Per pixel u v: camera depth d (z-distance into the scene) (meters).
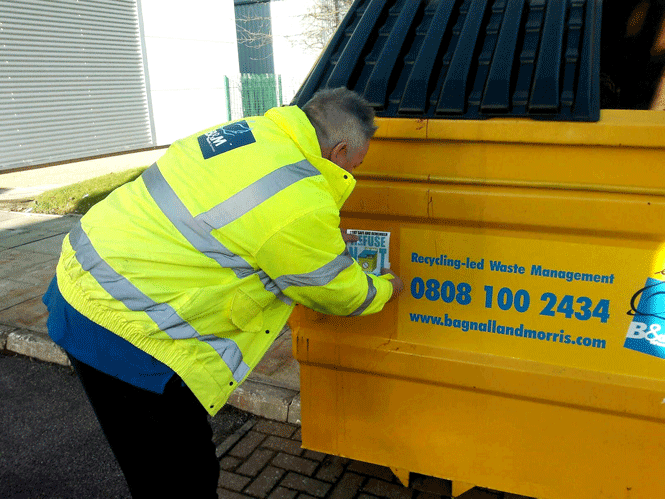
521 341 1.80
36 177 9.66
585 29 1.77
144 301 1.50
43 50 10.36
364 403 2.09
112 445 1.73
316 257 1.47
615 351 1.70
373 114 1.58
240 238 1.45
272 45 18.09
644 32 2.18
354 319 1.99
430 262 1.83
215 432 2.72
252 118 1.63
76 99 11.12
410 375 1.95
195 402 1.72
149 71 12.59
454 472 2.04
